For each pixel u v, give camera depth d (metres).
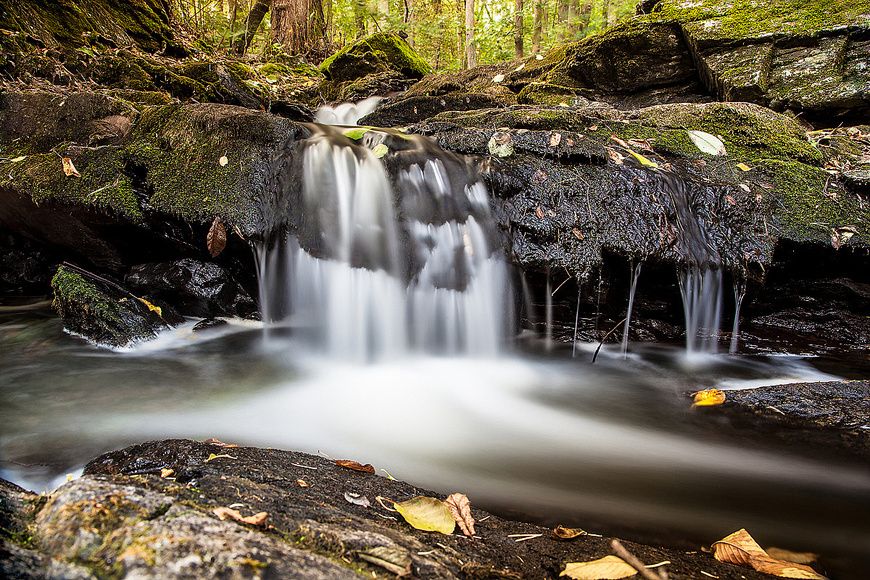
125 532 1.04
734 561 1.64
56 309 4.20
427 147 4.26
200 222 3.74
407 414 3.06
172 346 3.90
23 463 2.26
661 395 3.38
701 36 5.95
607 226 3.89
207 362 3.67
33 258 5.07
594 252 3.83
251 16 11.25
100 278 4.16
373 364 3.89
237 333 4.13
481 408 3.19
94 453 2.37
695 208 4.12
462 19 14.78
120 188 3.87
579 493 2.21
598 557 1.48
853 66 5.37
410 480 2.28
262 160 3.85
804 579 1.51
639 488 2.26
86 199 3.83
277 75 9.45
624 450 2.64
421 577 1.14
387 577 1.12
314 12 11.93
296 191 3.88
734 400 3.04
